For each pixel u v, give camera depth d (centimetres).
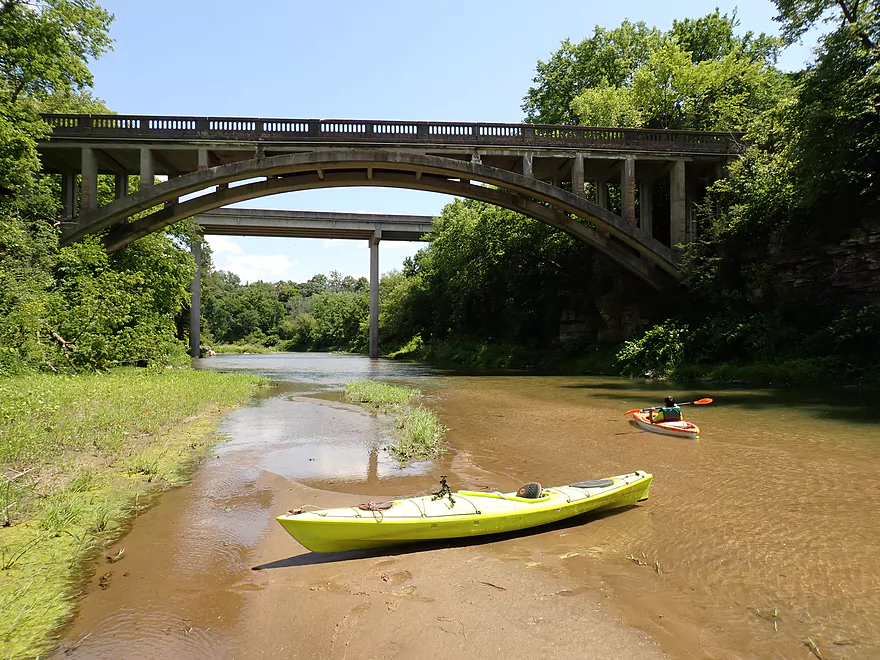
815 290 1953
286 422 1171
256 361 4522
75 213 2448
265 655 340
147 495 654
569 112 3462
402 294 5762
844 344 1728
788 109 1928
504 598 409
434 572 455
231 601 407
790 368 1731
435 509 516
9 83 1808
